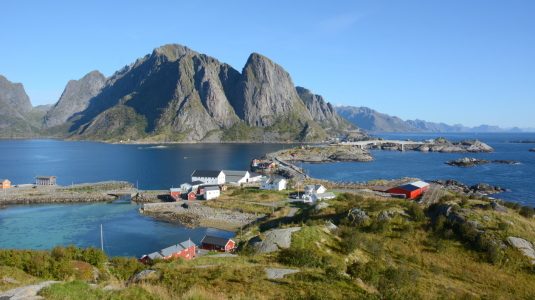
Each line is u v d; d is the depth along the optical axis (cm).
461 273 4400
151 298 2262
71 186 13750
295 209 9306
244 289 2689
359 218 6184
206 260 4009
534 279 4175
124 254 6862
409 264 4638
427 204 6950
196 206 10581
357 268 3428
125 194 12650
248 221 9006
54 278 3419
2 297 1978
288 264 3862
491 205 5972
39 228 8606
